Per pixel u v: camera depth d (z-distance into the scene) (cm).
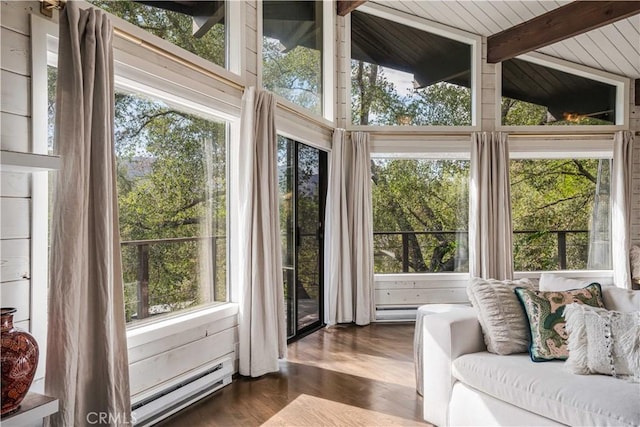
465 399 213
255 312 308
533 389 183
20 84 180
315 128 443
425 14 495
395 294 500
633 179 525
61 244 175
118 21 222
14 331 144
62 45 181
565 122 529
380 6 497
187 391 260
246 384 298
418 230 514
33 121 183
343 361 348
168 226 270
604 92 536
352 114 499
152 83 243
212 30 310
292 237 417
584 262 540
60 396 171
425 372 240
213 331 290
